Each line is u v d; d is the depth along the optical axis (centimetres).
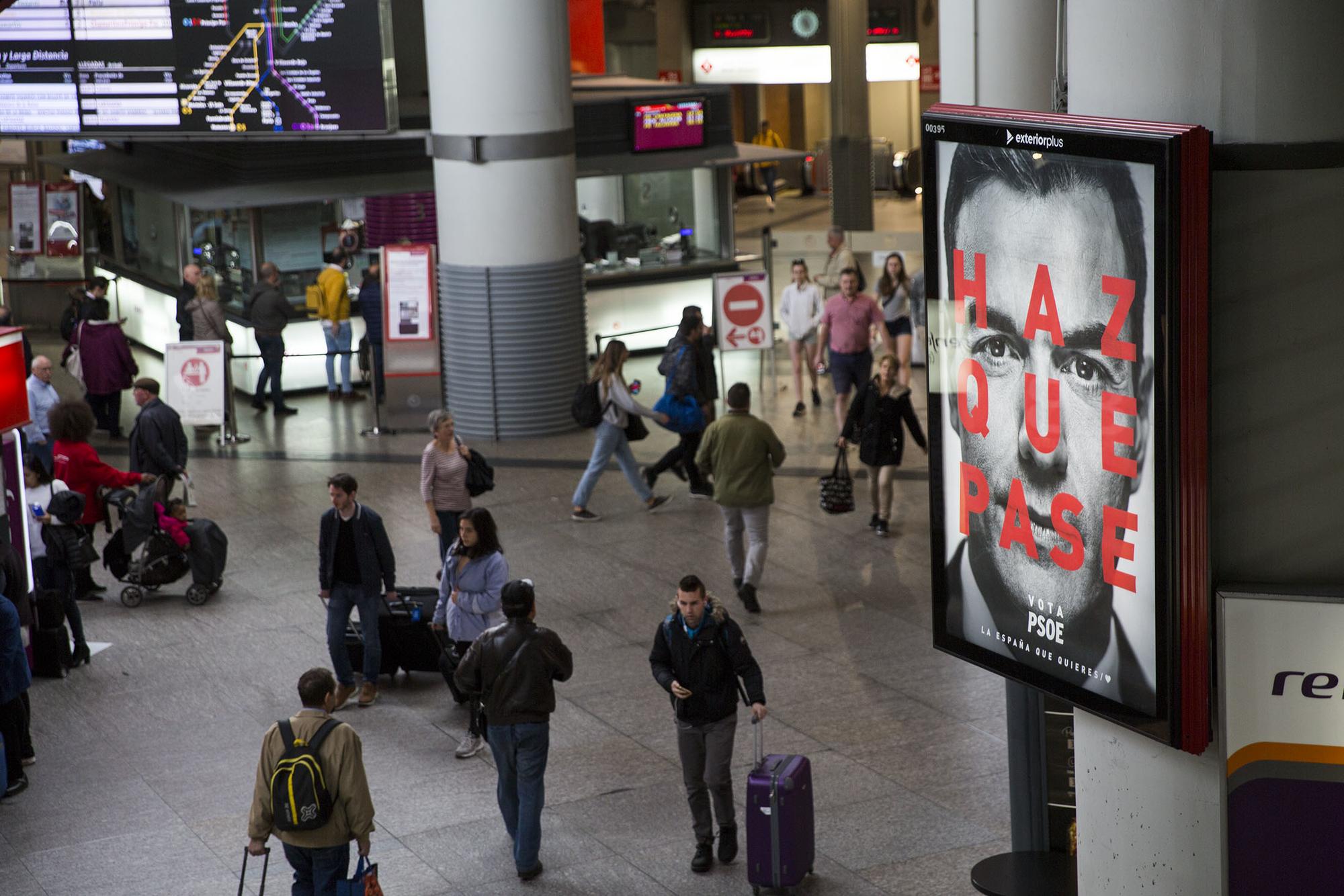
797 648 1364
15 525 1318
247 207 2286
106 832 1071
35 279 2756
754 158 2558
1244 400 591
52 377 2406
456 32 2011
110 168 2639
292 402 2331
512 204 2045
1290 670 584
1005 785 1099
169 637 1429
